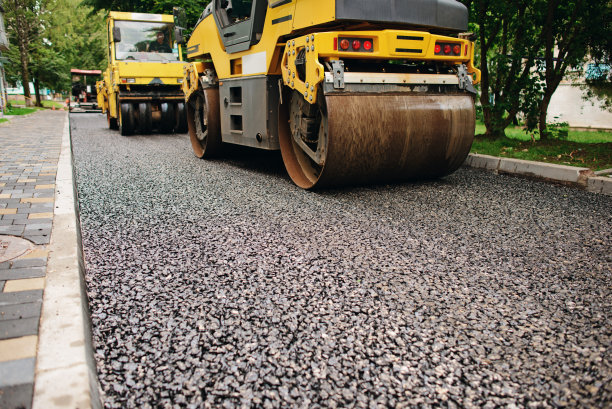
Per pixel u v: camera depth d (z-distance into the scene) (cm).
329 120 444
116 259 308
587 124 1249
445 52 491
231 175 618
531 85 766
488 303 240
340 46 442
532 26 772
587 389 174
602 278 269
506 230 360
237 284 266
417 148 492
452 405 166
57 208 391
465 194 483
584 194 478
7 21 3950
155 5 1524
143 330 216
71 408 149
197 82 762
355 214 411
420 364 189
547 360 191
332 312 232
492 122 836
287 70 504
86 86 3791
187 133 1374
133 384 177
